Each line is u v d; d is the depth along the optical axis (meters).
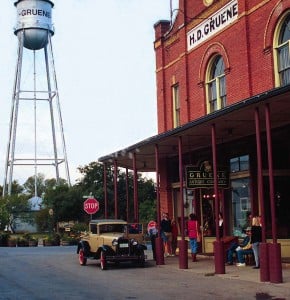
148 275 17.14
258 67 19.95
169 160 26.47
